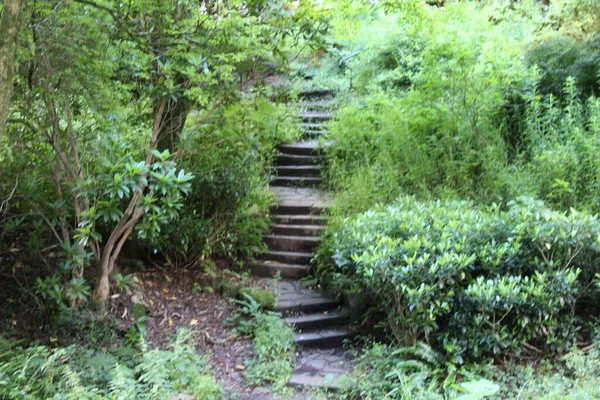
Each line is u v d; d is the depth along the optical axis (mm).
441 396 3562
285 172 7785
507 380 3805
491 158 5805
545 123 5906
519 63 6121
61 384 3391
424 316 4004
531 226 4266
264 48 4402
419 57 7477
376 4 5633
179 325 4785
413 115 6523
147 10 4129
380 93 7559
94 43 3953
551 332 4008
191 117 5582
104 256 4512
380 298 4465
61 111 4309
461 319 4047
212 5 4352
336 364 4410
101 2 3891
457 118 6160
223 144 5383
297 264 5910
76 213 4312
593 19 6629
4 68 2486
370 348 4555
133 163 3904
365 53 9258
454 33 6082
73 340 4102
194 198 5535
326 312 5164
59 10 3754
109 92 4215
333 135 7730
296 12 4430
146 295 5023
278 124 7828
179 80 4766
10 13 2496
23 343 4020
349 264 4672
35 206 4277
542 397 3422
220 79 4469
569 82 5824
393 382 3918
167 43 4293
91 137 4395
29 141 4246
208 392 3723
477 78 6035
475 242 4379
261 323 4773
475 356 3980
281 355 4414
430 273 4016
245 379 4145
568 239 4121
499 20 7918
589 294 4203
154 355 3762
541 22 7406
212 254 5926
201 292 5359
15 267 4676
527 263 4250
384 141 6754
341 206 6180
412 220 4617
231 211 5734
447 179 5949
